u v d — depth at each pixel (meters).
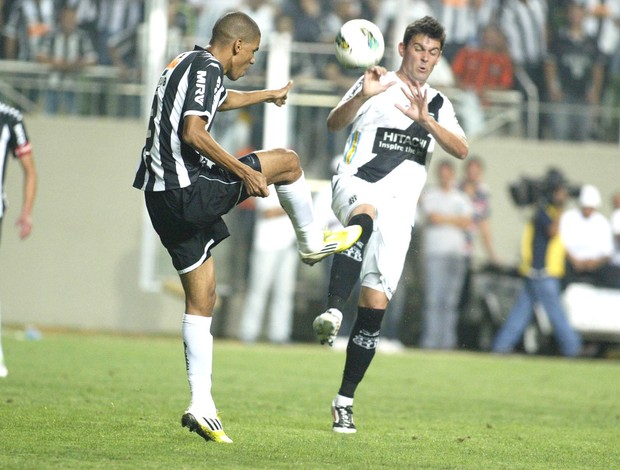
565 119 55.81
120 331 53.09
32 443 18.12
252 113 51.91
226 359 40.38
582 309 49.38
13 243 53.06
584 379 39.12
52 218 53.31
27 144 30.91
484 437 22.14
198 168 18.88
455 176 52.81
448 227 48.78
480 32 55.81
